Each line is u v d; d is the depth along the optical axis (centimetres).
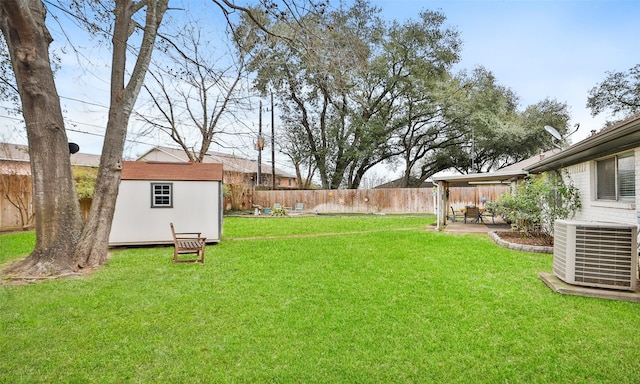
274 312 394
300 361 284
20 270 581
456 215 1734
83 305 422
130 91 695
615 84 2114
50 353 300
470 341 315
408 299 434
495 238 891
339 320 368
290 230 1241
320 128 2466
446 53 2177
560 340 315
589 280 446
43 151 594
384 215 1977
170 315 388
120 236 878
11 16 531
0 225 1112
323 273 576
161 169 938
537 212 891
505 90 2602
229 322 366
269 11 722
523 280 515
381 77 2191
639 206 507
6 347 311
